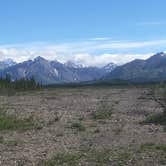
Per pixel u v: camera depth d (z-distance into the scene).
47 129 32.16
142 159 20.03
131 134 28.66
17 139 27.20
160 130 30.31
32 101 65.81
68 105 56.25
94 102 61.59
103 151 22.25
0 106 53.22
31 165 19.22
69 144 25.06
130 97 71.50
